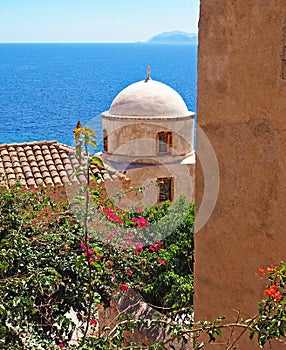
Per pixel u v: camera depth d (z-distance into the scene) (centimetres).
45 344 300
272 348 241
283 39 215
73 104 6756
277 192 228
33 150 1143
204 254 280
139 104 1162
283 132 221
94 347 262
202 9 257
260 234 241
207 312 283
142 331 421
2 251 331
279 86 220
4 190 468
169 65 14475
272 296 214
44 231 434
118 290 464
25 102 7019
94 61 17800
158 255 505
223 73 250
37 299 382
